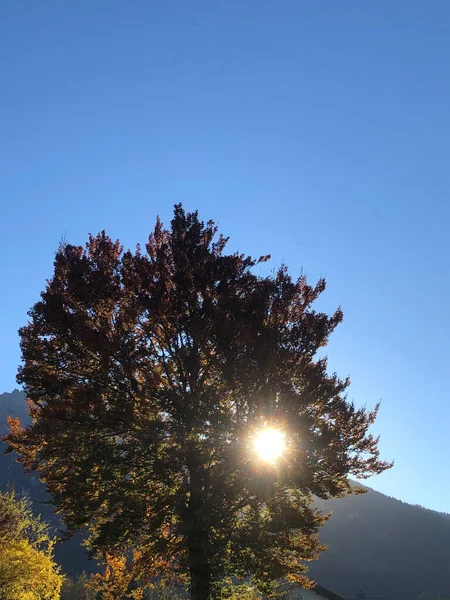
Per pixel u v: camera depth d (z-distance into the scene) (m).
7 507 19.92
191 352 13.34
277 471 11.98
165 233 15.21
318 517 13.37
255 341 12.22
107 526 11.65
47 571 16.44
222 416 12.47
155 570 14.29
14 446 13.66
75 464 11.85
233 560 12.16
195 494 12.84
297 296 14.41
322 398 12.80
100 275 13.20
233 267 13.93
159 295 13.15
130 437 13.29
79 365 13.41
